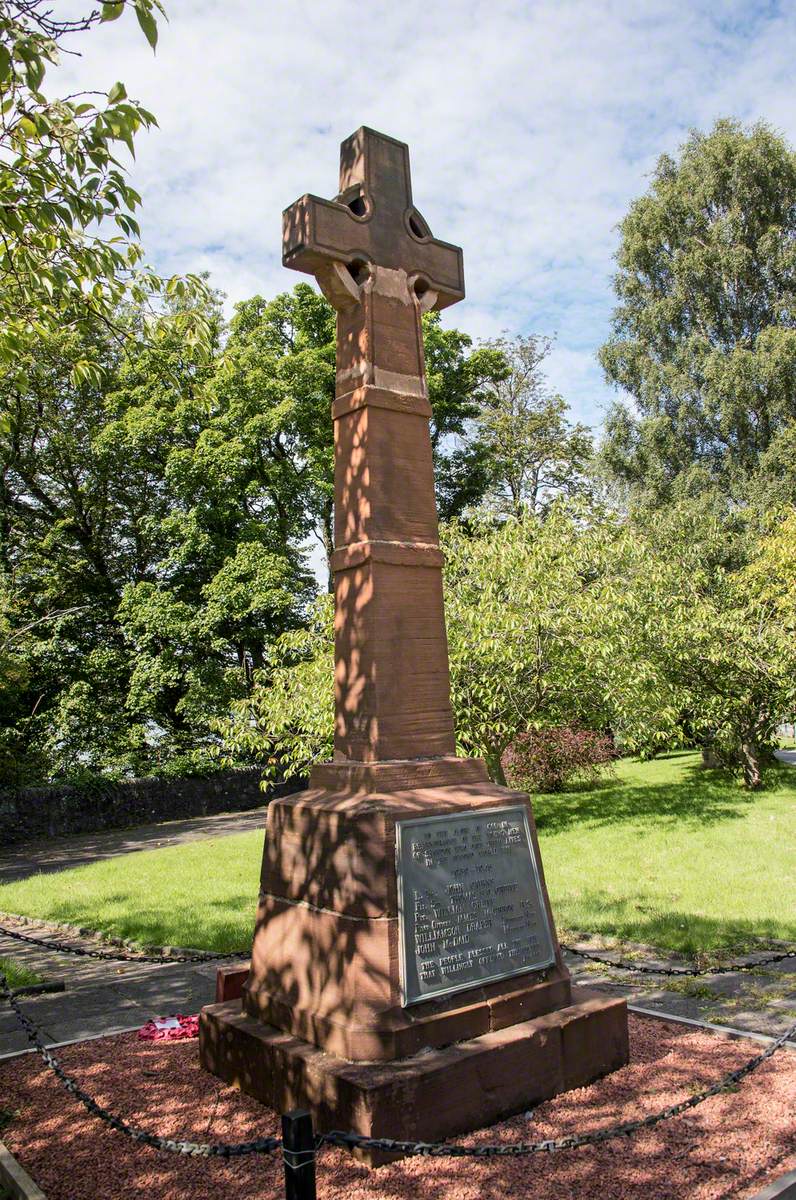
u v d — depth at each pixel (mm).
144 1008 6641
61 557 25234
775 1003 6094
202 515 24375
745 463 28578
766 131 29797
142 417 23969
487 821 4863
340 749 5121
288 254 5234
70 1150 4199
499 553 12922
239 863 13445
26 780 21188
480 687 12305
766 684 16016
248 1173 3916
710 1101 4500
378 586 5031
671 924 8172
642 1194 3674
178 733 24812
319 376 23891
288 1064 4344
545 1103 4469
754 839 11945
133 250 7273
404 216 5582
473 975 4566
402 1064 4125
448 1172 3867
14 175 6027
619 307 31984
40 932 9750
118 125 5383
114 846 17953
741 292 30250
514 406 32562
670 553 19938
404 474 5281
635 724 14023
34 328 7527
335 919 4457
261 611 23922
